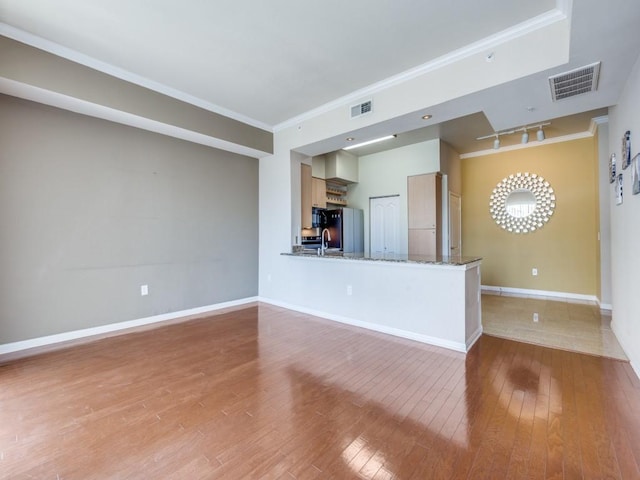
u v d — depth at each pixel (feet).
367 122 12.31
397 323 11.78
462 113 11.07
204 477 4.89
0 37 8.68
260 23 8.41
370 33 8.80
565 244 18.45
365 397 7.30
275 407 6.89
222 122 14.43
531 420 6.35
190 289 14.75
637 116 7.97
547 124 16.08
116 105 10.96
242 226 17.06
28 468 5.06
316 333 12.06
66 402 7.10
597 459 5.22
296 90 12.41
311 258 14.71
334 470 5.03
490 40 9.00
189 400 7.19
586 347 10.39
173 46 9.52
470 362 9.29
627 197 9.32
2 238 9.80
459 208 21.68
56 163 10.82
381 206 21.30
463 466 5.09
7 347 9.92
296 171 16.43
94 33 8.90
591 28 6.73
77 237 11.32
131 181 12.70
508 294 19.53
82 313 11.46
